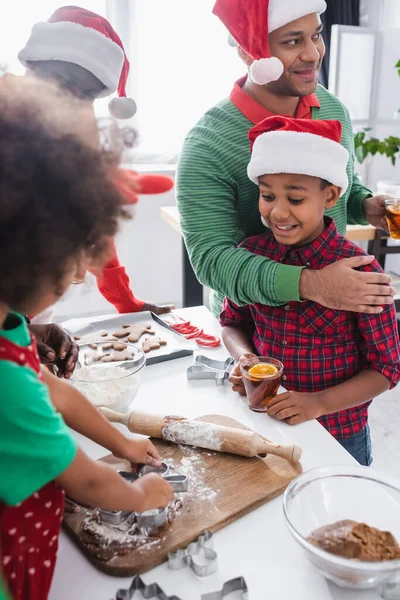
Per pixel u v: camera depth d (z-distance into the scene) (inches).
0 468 22.1
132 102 55.8
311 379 48.7
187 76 135.9
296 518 30.5
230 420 41.3
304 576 28.8
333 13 135.3
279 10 47.5
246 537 31.2
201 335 58.2
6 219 20.0
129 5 128.1
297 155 42.7
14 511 24.1
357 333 48.2
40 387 23.1
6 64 27.5
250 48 49.5
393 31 133.5
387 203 53.7
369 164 148.6
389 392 110.3
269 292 44.9
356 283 41.8
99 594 28.0
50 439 22.7
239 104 53.1
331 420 49.6
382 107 141.8
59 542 31.4
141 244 139.8
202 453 37.5
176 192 53.6
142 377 49.6
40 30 48.9
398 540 29.5
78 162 21.4
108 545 29.8
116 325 60.9
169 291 146.3
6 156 20.3
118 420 39.9
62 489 26.2
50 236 20.6
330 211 56.2
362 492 31.9
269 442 36.7
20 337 23.3
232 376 46.0
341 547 27.8
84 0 125.3
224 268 48.2
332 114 57.7
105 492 26.8
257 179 46.6
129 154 24.7
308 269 44.1
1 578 23.0
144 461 34.0
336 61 128.3
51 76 48.3
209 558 29.2
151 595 27.6
